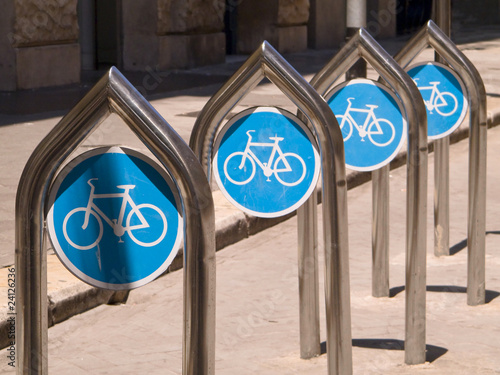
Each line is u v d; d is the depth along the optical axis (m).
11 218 6.37
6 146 9.10
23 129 10.22
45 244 2.42
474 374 3.97
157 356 4.26
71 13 14.77
